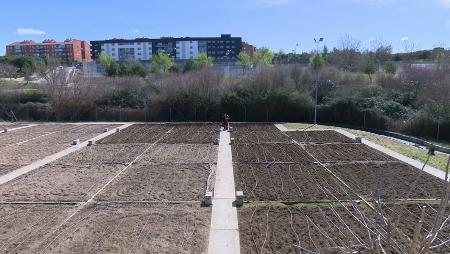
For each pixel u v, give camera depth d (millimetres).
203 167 15344
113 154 17938
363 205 10664
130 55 110750
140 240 8883
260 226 9508
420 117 23766
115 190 12492
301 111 30516
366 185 12648
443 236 8539
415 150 18578
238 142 20781
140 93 32969
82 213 10555
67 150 18969
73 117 31844
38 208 10945
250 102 30859
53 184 13219
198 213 10461
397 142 21359
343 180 13328
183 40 110625
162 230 9406
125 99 32438
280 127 26719
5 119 31953
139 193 12172
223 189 12477
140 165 15805
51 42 121312
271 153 17859
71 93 31922
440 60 33812
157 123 29453
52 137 23062
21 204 11258
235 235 9062
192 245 8633
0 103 32281
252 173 14375
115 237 9047
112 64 51219
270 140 21391
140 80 34312
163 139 21984
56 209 10859
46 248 8547
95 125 28562
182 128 26562
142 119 31516
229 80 32781
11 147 19891
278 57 74375
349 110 28828
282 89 30812
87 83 33156
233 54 111812
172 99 31391
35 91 33469
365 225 3545
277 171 14648
